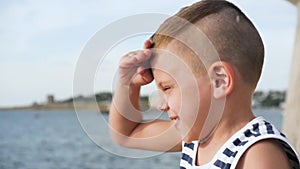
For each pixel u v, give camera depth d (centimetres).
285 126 439
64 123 2867
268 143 121
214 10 127
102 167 1875
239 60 124
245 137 125
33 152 2188
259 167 118
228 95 124
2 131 2877
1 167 2052
